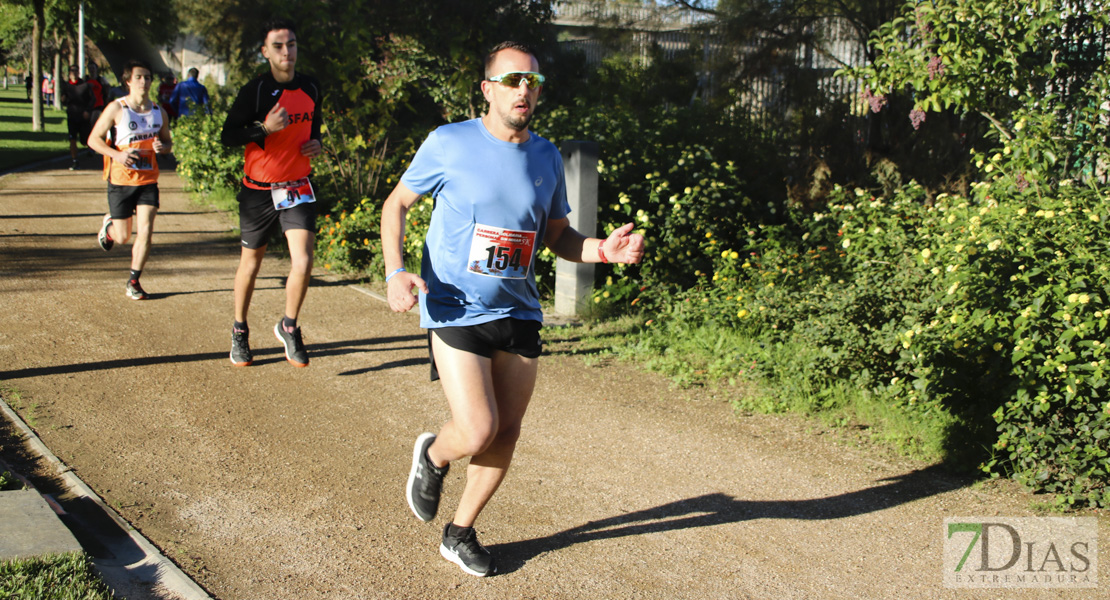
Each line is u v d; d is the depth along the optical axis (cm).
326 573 329
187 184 1398
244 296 569
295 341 568
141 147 708
